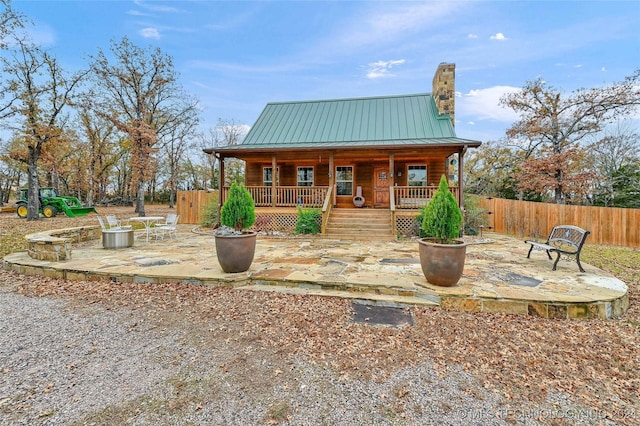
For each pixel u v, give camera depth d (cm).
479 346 315
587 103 1440
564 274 525
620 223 1005
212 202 1420
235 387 248
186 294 469
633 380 261
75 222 1478
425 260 454
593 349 311
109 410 221
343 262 627
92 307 424
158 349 310
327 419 212
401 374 266
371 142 1226
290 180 1480
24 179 3195
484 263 621
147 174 2000
